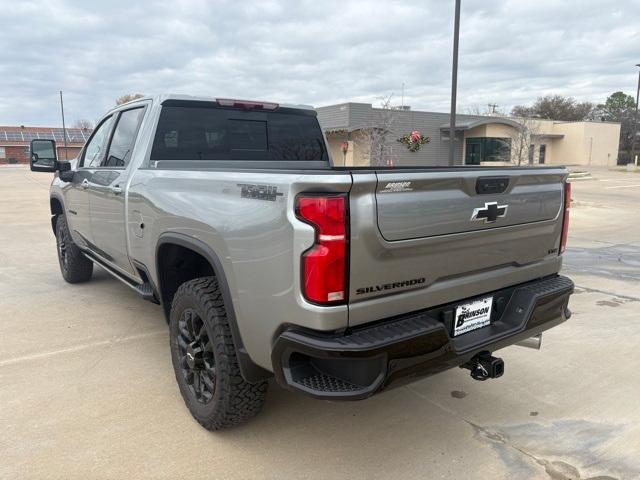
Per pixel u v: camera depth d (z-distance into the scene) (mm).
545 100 74375
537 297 2896
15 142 78250
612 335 4680
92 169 4609
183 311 3033
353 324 2230
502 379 3770
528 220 2891
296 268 2188
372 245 2203
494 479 2623
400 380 2285
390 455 2812
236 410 2787
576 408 3359
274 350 2320
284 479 2600
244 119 4359
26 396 3379
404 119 33469
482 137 35219
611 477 2654
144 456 2752
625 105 83562
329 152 4977
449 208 2445
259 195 2395
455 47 11086
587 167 46781
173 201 3066
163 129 3900
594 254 8555
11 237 9695
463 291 2635
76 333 4520
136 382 3600
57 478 2564
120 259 4199
